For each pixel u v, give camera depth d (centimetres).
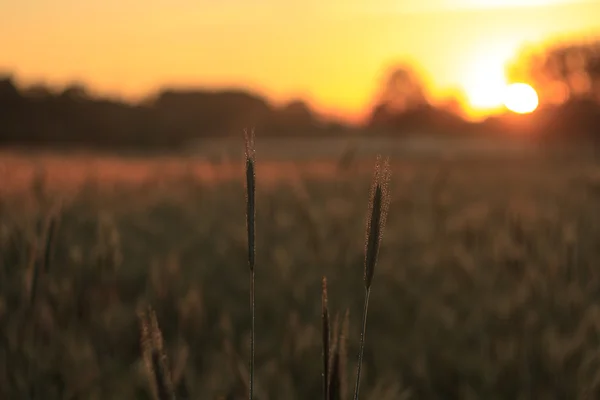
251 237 142
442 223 830
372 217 136
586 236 627
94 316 361
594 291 467
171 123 6106
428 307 511
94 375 335
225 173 973
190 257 682
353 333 462
